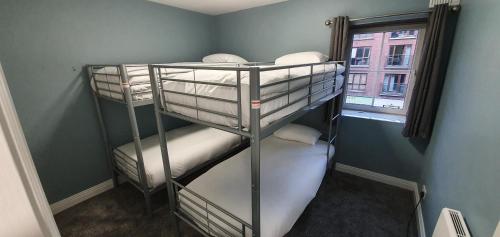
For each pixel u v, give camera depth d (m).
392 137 2.46
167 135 2.74
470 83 1.30
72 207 2.23
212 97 1.13
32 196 0.32
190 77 1.25
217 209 1.41
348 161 2.80
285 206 1.45
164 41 2.82
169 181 1.60
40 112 1.97
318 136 2.65
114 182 2.55
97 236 1.87
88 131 2.30
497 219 0.77
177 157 2.10
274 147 2.45
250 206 1.43
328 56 2.54
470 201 1.04
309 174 1.88
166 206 2.23
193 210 1.52
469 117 1.23
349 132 2.70
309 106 1.59
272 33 2.97
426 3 2.00
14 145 0.30
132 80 1.80
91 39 2.17
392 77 2.59
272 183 1.71
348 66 2.64
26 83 1.86
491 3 1.15
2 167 0.29
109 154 2.46
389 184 2.57
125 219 2.05
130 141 2.65
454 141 1.42
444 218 1.06
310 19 2.64
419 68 2.03
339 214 2.10
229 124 1.12
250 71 0.91
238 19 3.23
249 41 3.22
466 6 1.65
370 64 2.66
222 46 3.53
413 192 2.41
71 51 2.06
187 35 3.12
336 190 2.47
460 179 1.21
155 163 2.02
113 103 2.43
